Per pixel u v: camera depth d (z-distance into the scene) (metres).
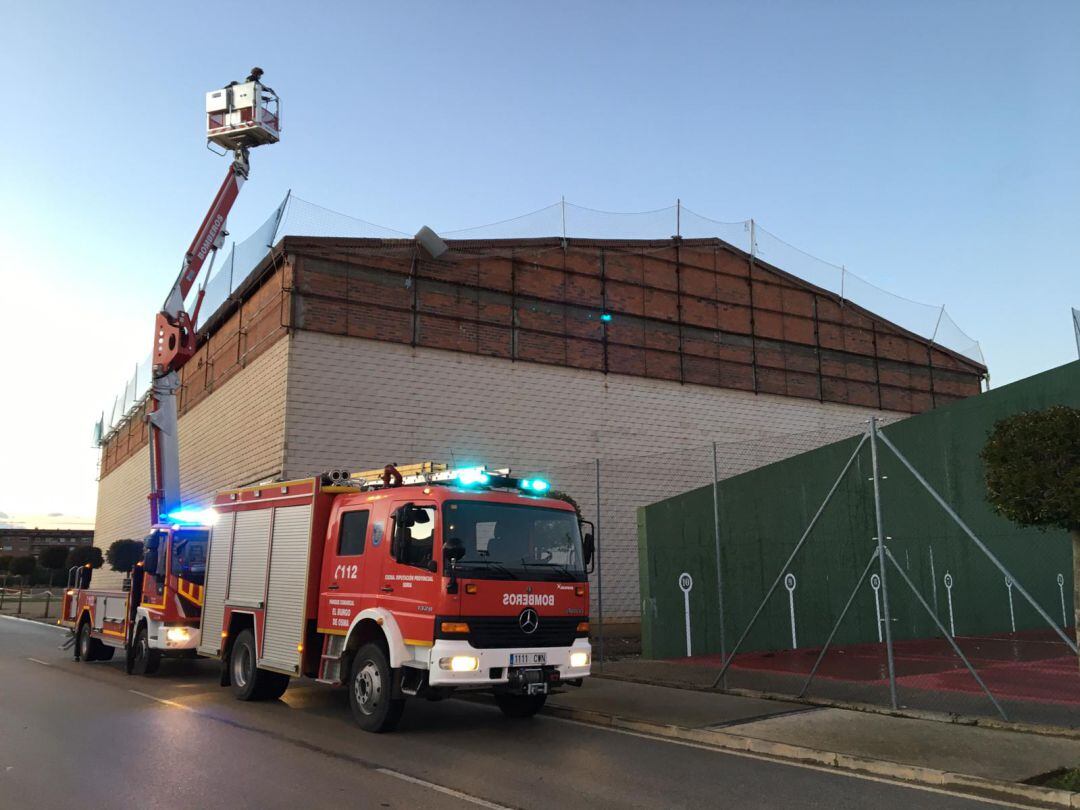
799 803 6.23
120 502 36.22
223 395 22.17
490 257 21.06
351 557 9.70
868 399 27.12
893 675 9.64
